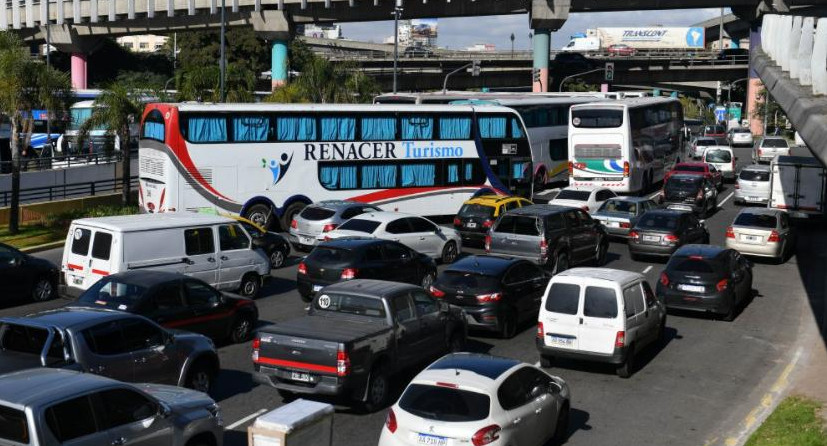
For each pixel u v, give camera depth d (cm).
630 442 1356
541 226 2523
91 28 8994
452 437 1062
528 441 1164
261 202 3158
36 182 4022
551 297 1706
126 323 1317
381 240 2236
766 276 2833
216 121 3047
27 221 3459
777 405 1552
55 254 2950
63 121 3512
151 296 1650
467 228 3162
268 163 3155
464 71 11362
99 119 3806
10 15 9312
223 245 2225
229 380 1609
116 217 2142
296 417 976
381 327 1454
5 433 913
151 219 2117
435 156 3550
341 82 5850
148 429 1011
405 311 1530
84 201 3781
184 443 1061
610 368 1786
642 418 1477
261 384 1529
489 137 3688
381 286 1567
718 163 5478
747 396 1617
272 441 955
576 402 1554
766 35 2973
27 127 3572
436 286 1953
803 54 1870
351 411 1447
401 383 1605
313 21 7862
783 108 1870
